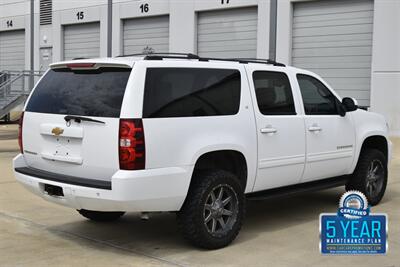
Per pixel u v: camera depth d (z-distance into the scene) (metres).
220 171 5.38
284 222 6.53
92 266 4.86
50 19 25.55
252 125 5.72
